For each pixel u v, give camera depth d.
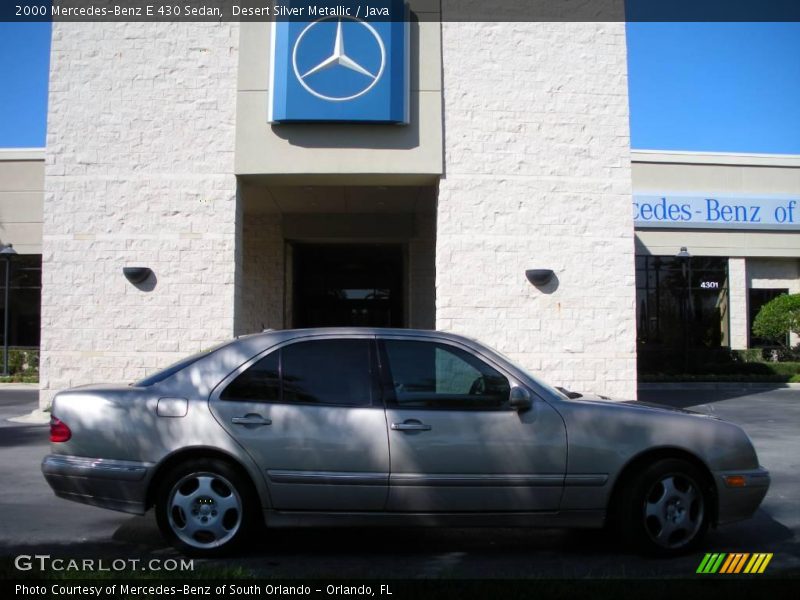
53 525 6.28
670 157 26.03
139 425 5.25
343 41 12.59
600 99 13.38
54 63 13.02
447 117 13.09
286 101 12.54
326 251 20.69
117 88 13.01
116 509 5.22
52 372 12.73
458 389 5.45
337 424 5.21
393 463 5.17
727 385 22.33
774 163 26.44
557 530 6.22
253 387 5.36
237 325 12.95
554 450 5.23
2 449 10.30
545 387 5.49
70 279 12.81
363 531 6.14
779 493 7.77
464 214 13.01
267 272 18.62
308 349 5.50
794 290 27.08
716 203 26.09
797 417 14.80
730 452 5.42
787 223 26.36
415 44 13.15
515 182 13.12
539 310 13.02
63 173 12.90
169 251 12.82
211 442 5.18
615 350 13.07
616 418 5.34
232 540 5.20
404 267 19.77
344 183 13.58
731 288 26.31
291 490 5.16
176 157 12.92
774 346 26.42
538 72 13.32
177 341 12.72
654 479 5.30
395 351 5.52
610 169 13.30
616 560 5.32
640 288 26.03
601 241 13.19
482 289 12.95
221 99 12.98
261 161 12.83
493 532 6.16
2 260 25.05
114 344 12.73
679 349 25.83
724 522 5.38
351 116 12.54
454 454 5.19
